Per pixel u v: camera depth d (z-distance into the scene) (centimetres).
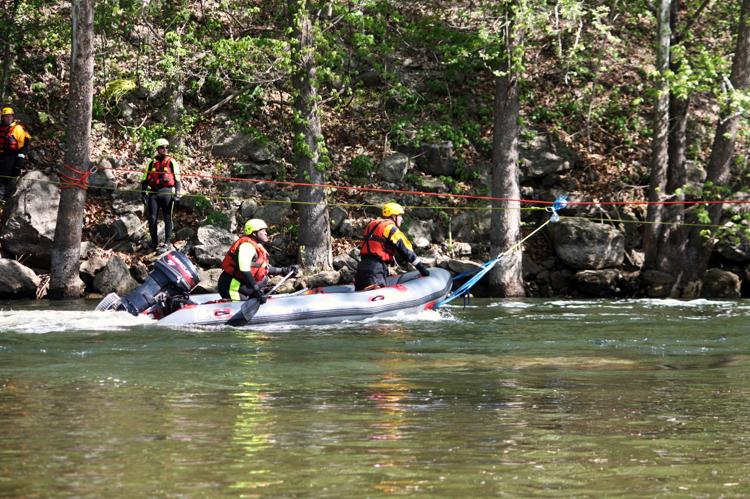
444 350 1186
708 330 1469
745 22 2395
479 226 2622
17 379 905
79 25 2195
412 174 2747
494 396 827
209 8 2769
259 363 1043
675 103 2564
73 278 2244
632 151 2852
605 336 1370
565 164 2752
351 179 2728
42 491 505
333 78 2456
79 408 751
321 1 2461
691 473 551
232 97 2800
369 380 923
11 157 2402
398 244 1667
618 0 2677
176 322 1428
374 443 625
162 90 2795
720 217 2500
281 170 2719
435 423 696
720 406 780
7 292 2225
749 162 2688
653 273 2439
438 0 2892
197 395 822
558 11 2480
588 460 581
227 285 1534
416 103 2906
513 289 2417
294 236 2562
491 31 2431
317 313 1515
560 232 2475
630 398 822
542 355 1143
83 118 2225
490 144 2878
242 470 551
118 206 2503
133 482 523
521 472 550
